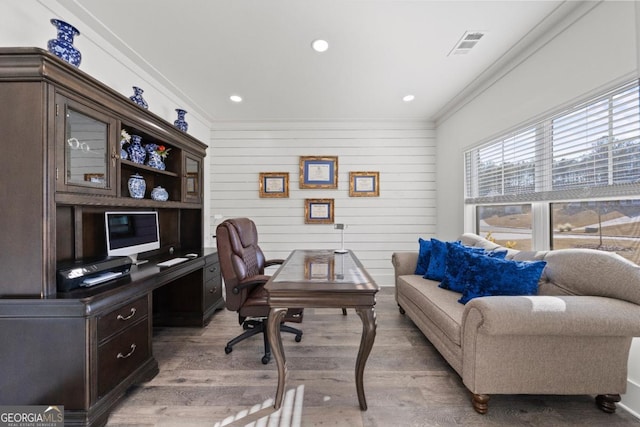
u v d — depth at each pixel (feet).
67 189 4.54
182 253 8.93
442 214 12.29
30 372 4.15
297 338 7.50
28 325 4.14
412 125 12.98
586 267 5.08
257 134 12.94
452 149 11.41
